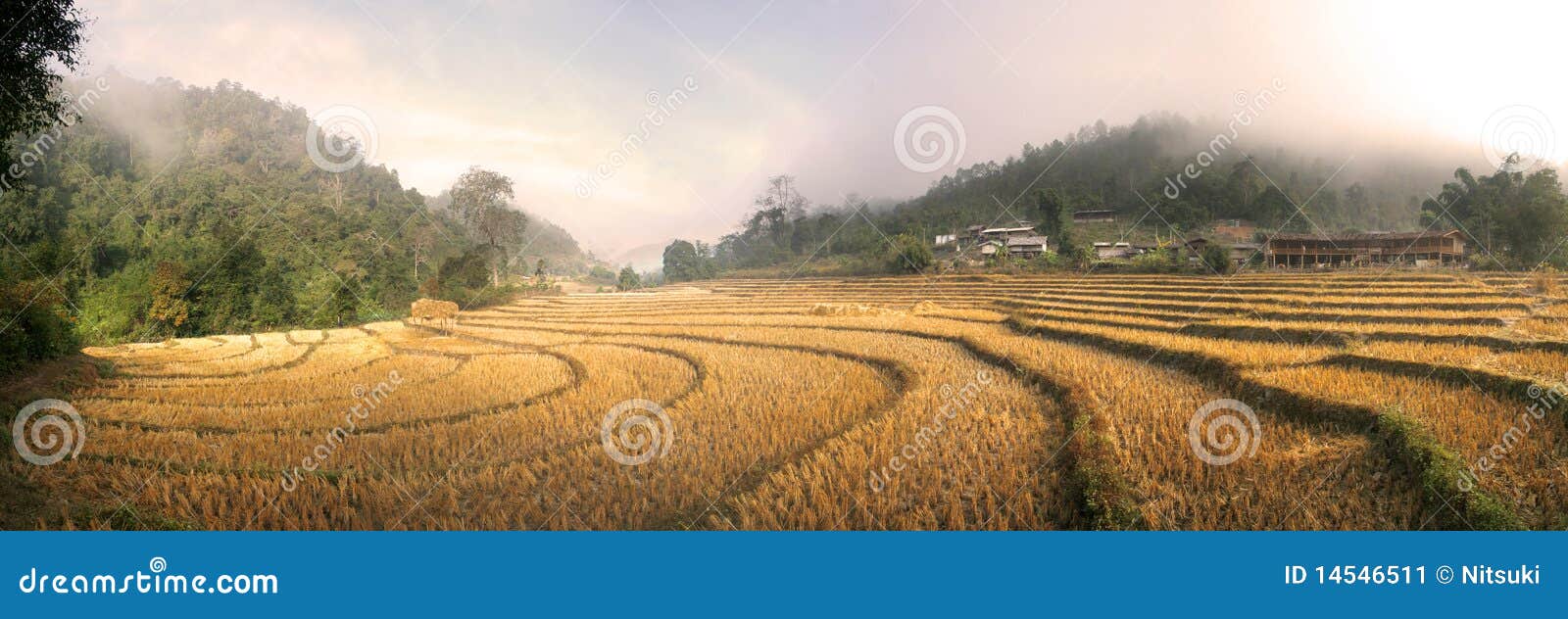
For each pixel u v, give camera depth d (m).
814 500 12.59
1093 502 11.91
